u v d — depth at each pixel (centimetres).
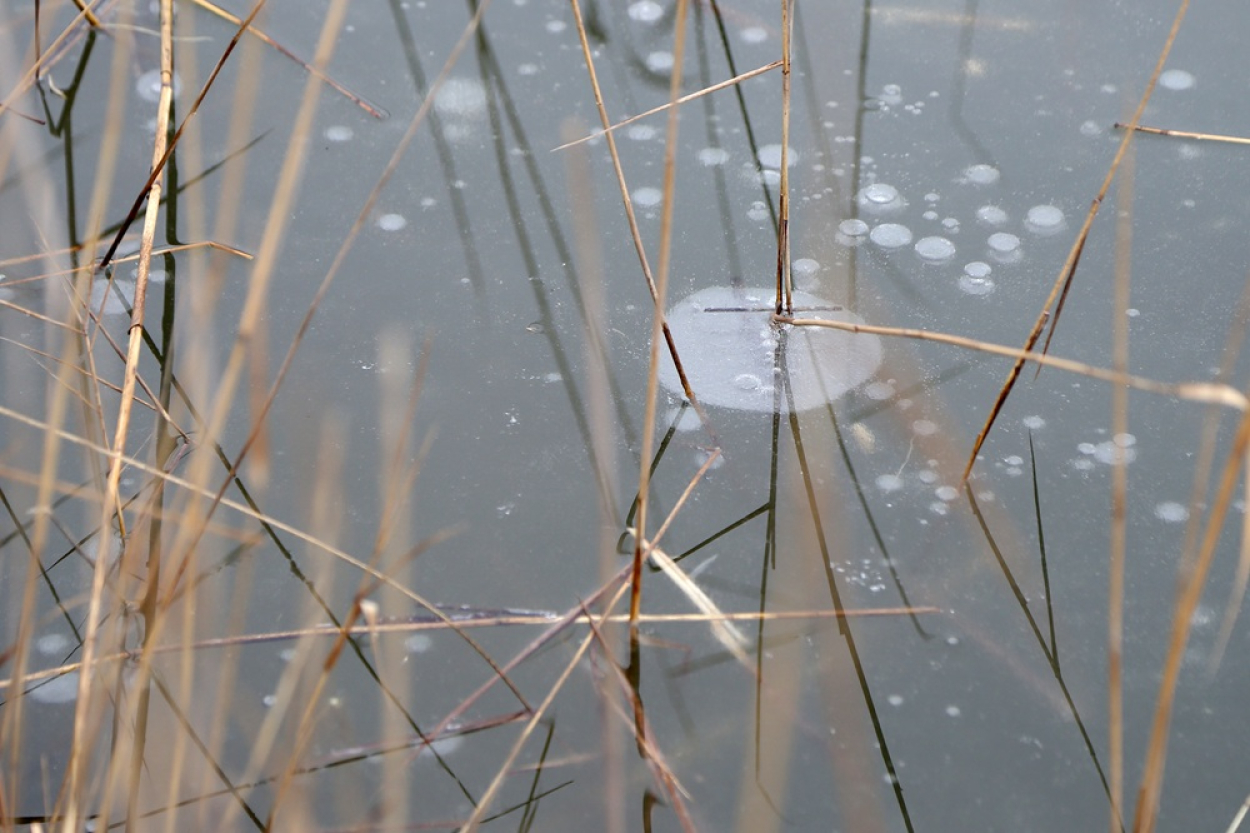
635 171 322
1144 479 304
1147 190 319
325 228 318
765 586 301
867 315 313
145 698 296
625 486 305
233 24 331
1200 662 298
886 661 298
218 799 293
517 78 328
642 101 326
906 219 318
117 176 321
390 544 302
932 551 302
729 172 321
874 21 331
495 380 310
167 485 304
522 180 321
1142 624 299
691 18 332
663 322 305
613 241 317
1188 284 313
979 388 309
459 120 325
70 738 296
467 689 297
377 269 316
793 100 326
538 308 313
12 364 310
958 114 324
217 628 299
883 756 295
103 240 317
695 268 316
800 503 304
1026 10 331
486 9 333
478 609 300
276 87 327
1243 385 307
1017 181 320
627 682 298
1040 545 302
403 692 297
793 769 295
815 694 297
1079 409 308
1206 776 294
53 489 305
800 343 312
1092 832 293
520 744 295
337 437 307
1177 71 326
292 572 302
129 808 290
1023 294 313
